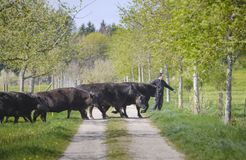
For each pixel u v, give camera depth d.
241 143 15.07
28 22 22.28
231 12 16.80
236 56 20.75
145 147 16.48
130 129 22.36
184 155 14.84
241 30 17.50
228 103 21.58
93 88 29.14
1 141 17.08
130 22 33.88
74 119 27.56
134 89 29.66
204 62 18.81
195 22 18.00
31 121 26.22
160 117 26.22
